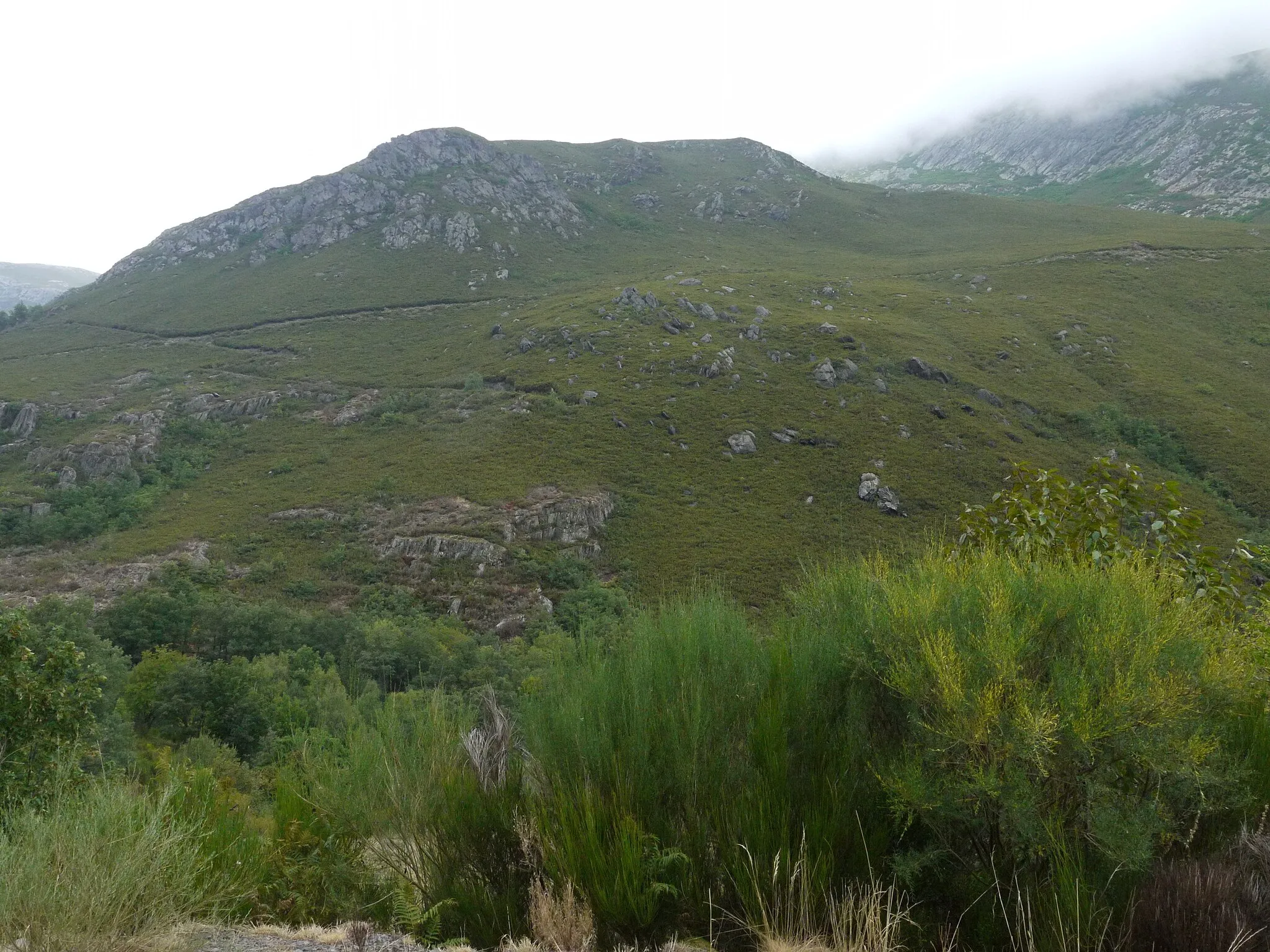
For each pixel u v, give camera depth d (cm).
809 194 18400
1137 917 231
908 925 251
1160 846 258
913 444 6294
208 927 279
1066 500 582
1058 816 243
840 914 246
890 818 271
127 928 252
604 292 11331
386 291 13112
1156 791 250
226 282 14475
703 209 18150
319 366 10081
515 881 299
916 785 246
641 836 263
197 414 8669
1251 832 259
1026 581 302
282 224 16188
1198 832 269
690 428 6906
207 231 16575
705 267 13512
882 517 5397
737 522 5434
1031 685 250
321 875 315
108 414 8738
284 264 14900
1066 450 6325
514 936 271
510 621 4491
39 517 6588
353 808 336
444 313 12038
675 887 263
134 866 254
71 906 238
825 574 370
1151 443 6431
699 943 258
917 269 12700
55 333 13100
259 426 8506
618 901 254
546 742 311
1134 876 244
